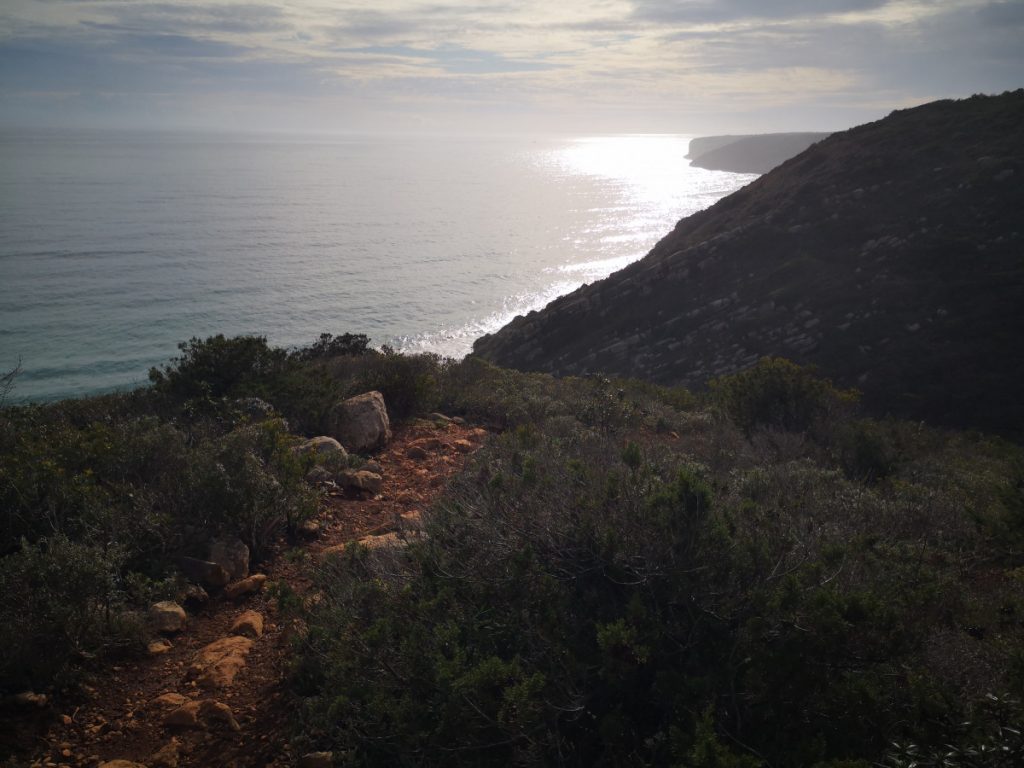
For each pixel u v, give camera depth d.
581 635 3.14
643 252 137.75
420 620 3.33
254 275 113.81
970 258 34.66
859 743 2.60
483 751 2.73
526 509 3.78
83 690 3.70
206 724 3.42
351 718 2.88
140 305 91.69
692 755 2.31
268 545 5.46
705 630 3.08
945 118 46.34
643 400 12.35
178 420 7.84
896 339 31.95
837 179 44.88
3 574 3.86
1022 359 28.39
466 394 10.84
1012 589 4.17
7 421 7.17
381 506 6.34
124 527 4.92
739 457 7.50
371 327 82.44
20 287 100.56
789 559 3.52
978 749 2.31
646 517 3.44
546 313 52.19
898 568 3.87
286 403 8.52
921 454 10.28
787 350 34.69
